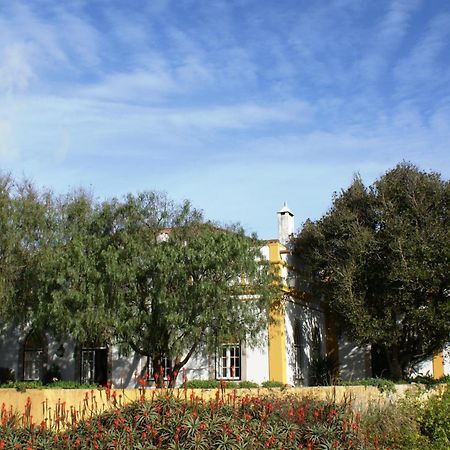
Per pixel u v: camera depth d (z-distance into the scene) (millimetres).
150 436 9859
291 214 33594
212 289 23547
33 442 10336
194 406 10625
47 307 24234
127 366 28828
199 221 25359
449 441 14031
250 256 24594
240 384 21828
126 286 24422
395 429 14180
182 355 25266
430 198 28828
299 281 30875
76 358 29859
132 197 25266
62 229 27391
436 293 27344
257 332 25219
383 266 28328
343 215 29734
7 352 30875
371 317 28281
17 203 27078
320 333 32969
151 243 24812
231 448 9492
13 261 26625
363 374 32562
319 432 10438
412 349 29578
